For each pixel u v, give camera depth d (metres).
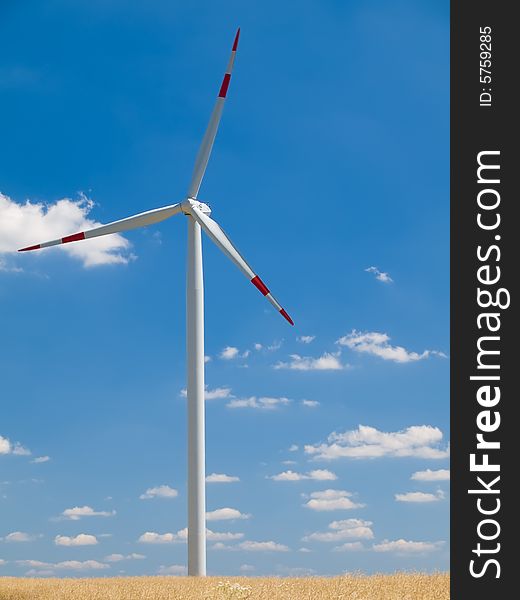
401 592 22.77
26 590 25.22
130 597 22.83
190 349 34.81
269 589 23.75
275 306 35.88
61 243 37.62
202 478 34.00
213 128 36.81
